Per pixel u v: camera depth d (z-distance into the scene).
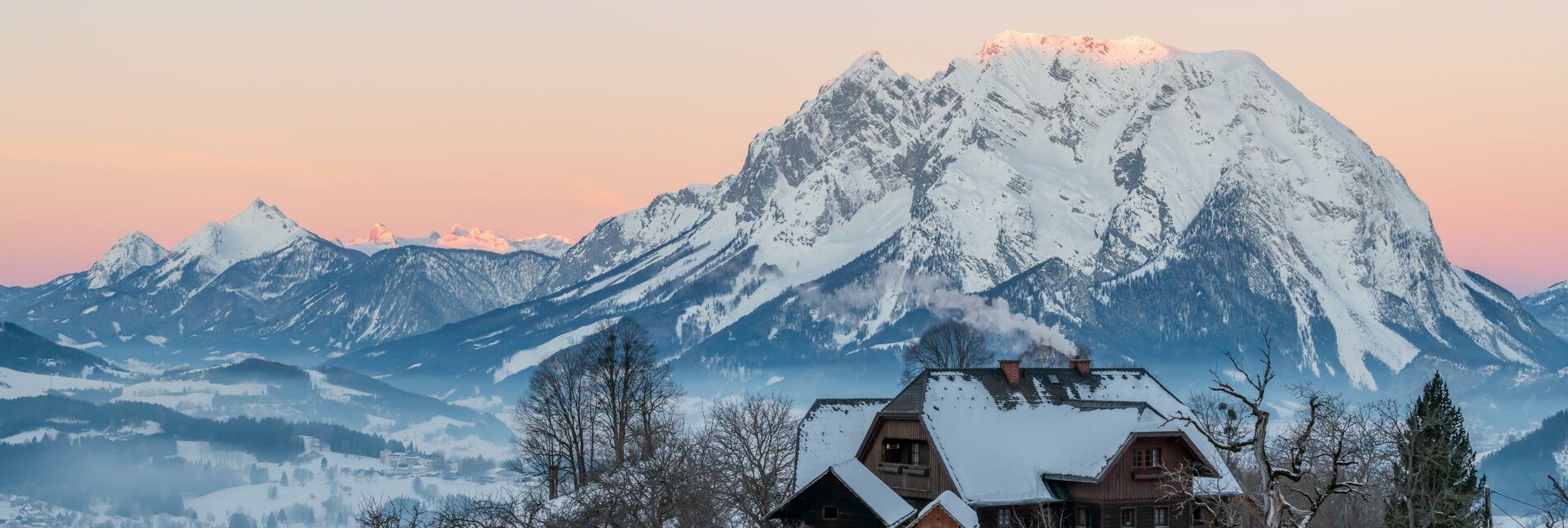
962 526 90.12
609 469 117.31
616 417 134.50
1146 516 98.50
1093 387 111.94
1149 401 111.25
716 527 95.62
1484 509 90.62
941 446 98.56
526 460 136.25
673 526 95.12
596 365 137.25
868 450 106.44
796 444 115.00
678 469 96.12
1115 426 100.06
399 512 101.25
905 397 104.50
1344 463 59.19
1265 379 57.22
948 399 103.44
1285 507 57.72
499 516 97.38
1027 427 103.12
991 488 96.88
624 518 94.06
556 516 97.06
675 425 142.75
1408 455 82.62
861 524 96.94
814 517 98.88
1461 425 96.56
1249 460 112.12
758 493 110.12
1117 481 97.88
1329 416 91.56
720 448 120.06
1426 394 97.50
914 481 101.12
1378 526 86.88
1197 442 99.81
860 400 113.19
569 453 134.50
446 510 101.19
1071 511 99.19
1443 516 82.25
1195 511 99.50
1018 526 97.56
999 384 108.00
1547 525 81.12
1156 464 99.75
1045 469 100.06
